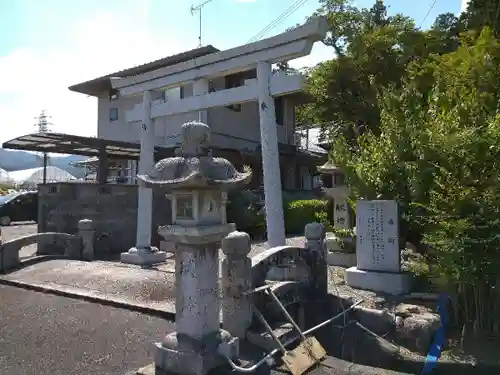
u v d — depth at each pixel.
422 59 12.57
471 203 5.77
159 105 10.05
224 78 18.02
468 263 5.63
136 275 8.62
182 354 4.11
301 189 22.20
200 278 4.23
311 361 4.68
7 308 6.69
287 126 22.88
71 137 12.41
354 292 7.33
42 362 4.62
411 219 7.44
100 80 19.33
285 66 18.81
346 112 15.62
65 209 12.07
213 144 18.19
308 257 6.52
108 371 4.39
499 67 7.89
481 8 11.88
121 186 12.62
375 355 5.66
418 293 7.02
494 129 5.93
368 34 14.91
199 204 4.15
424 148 6.62
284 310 5.12
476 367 5.20
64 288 7.68
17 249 9.57
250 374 4.25
